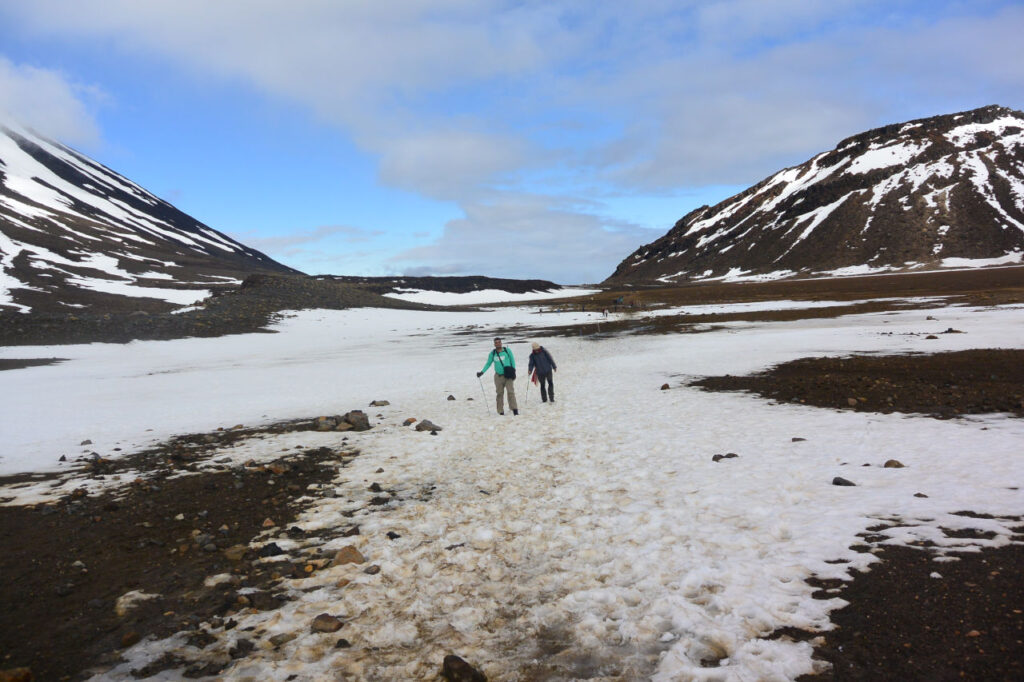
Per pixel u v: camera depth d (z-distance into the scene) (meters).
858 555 5.68
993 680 3.72
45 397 21.41
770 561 5.73
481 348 36.91
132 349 42.22
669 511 7.46
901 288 83.19
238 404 19.20
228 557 6.81
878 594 4.94
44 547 7.38
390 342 45.47
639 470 9.59
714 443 11.04
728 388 17.08
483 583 5.86
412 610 5.36
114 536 7.74
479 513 8.00
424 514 8.09
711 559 5.89
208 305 66.44
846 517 6.76
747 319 46.91
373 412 16.95
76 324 49.38
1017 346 21.42
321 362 32.69
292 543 7.27
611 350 30.78
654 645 4.53
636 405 15.55
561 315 69.75
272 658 4.66
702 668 4.09
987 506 6.74
